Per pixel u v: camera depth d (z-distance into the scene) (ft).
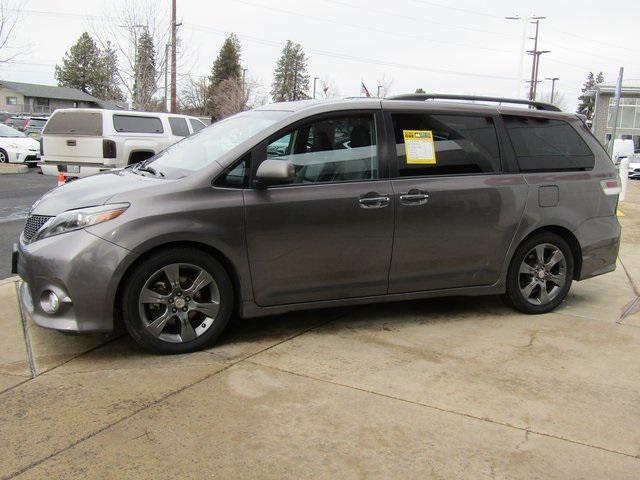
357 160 15.06
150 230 12.92
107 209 12.88
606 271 18.54
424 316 17.10
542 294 17.52
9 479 9.02
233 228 13.66
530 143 17.17
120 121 40.19
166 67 107.86
